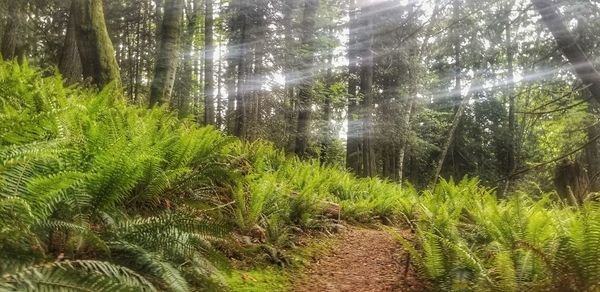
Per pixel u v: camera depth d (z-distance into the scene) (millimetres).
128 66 24578
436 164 25469
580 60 6961
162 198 4934
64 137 3436
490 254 4797
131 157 3652
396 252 6711
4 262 2391
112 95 7012
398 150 18734
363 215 9391
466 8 9188
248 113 16875
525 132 22016
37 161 3193
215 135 6691
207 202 5613
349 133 16578
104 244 2883
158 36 20219
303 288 4680
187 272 3322
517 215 5004
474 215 6230
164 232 3486
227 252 4785
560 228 4418
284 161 9820
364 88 16203
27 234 2633
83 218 3238
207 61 17750
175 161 5016
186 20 21156
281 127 18625
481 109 24406
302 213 7020
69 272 2477
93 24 8414
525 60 10430
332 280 5152
